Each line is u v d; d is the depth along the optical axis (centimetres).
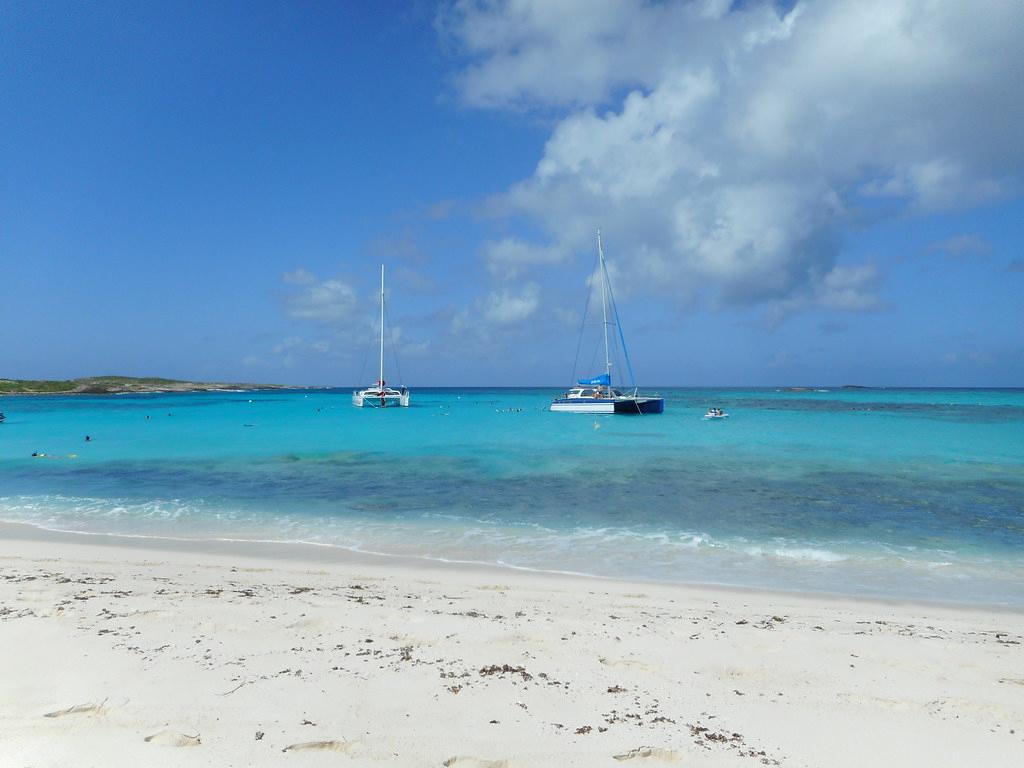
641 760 480
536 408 7919
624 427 4531
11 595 865
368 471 2330
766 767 477
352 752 476
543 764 469
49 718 513
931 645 748
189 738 485
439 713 546
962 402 10188
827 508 1683
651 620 834
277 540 1357
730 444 3275
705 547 1306
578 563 1192
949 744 519
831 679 645
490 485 2038
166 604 834
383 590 970
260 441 3431
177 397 12900
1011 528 1462
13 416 5841
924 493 1891
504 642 725
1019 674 666
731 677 646
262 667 632
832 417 5775
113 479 2152
